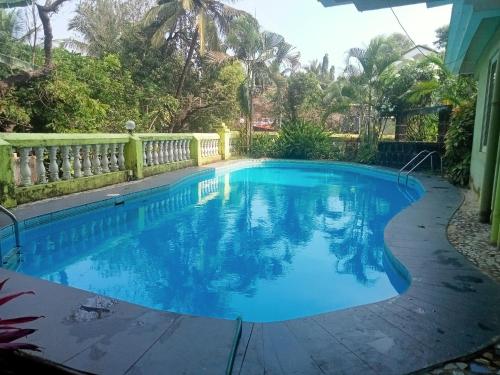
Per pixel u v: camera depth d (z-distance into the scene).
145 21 16.59
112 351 2.29
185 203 8.92
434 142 13.52
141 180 9.66
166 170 11.49
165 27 16.22
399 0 4.86
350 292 4.16
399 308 2.99
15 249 4.68
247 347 2.43
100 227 6.75
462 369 2.24
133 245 5.79
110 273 4.70
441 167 11.84
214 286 4.32
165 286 4.34
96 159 8.34
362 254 5.42
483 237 4.94
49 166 7.25
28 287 3.20
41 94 10.55
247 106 18.17
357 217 7.67
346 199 9.57
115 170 9.02
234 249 5.62
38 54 12.39
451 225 5.56
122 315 2.75
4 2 11.27
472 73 10.19
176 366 2.17
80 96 11.05
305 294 4.11
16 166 6.47
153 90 16.56
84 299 3.00
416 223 5.67
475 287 3.38
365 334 2.61
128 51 17.28
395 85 15.48
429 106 14.84
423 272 3.73
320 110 21.38
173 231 6.54
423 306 3.02
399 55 15.55
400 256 4.20
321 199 9.55
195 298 4.02
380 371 2.20
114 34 19.62
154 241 5.98
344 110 17.19
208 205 8.73
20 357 1.47
